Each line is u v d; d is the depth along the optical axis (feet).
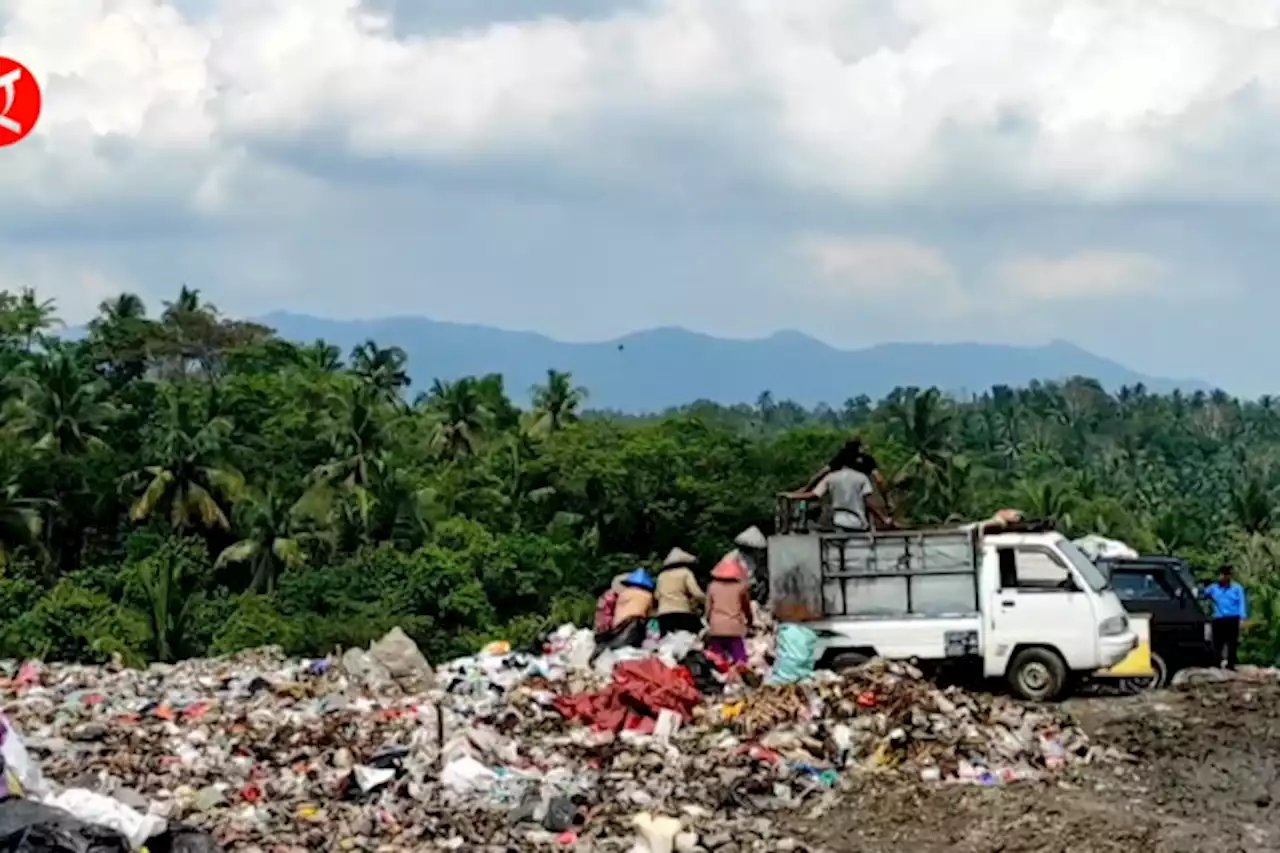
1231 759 45.34
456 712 49.42
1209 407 497.05
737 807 39.19
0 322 227.61
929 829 37.55
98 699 52.85
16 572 157.28
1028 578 54.75
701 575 179.42
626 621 58.85
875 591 55.26
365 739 45.21
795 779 41.32
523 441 209.67
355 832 35.81
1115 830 37.47
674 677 49.08
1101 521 213.66
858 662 54.75
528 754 43.45
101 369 263.29
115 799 35.65
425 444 224.53
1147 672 60.08
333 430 194.39
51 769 40.78
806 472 189.37
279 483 188.55
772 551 55.62
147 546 166.50
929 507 211.82
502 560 163.94
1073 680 55.93
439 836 35.83
